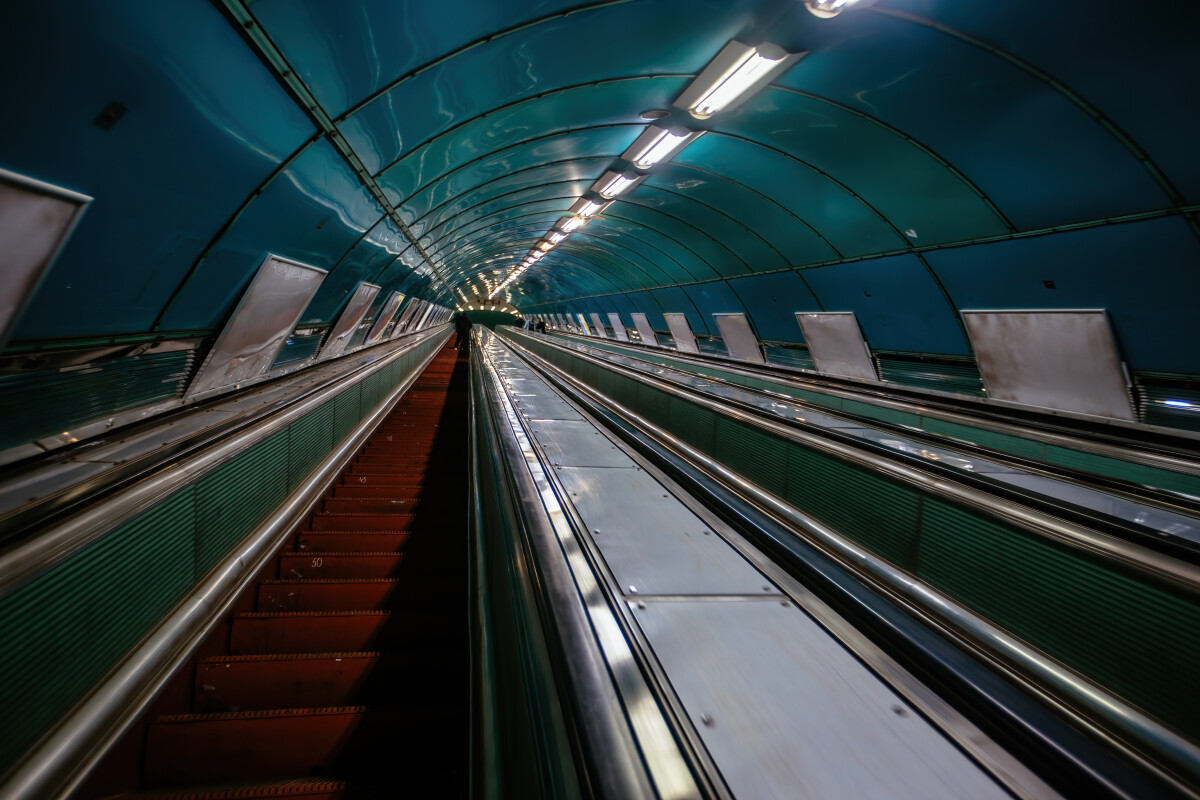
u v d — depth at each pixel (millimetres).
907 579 2426
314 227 4977
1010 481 2125
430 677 2443
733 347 14094
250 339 5035
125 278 3055
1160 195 4410
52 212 2281
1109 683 1612
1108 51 3662
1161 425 5363
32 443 2652
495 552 2000
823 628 1177
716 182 8062
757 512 2121
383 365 7293
